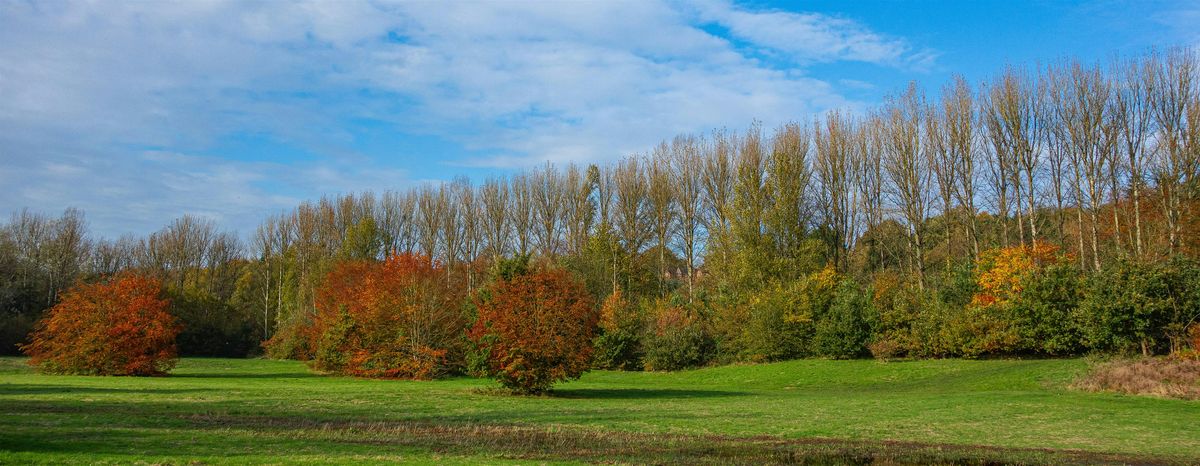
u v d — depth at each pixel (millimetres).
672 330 55312
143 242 91812
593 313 34500
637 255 71125
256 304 86250
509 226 74938
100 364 42094
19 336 66062
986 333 44781
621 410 25172
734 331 54250
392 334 46625
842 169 63875
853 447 17969
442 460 14477
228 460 13617
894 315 49281
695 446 17844
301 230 83500
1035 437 19656
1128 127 46719
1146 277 38188
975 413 24797
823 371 46281
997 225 60000
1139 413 24891
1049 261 47094
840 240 63688
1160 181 45625
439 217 77312
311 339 54375
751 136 61938
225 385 33875
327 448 16031
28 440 15383
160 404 23625
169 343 45906
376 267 52531
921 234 57156
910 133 57156
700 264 68000
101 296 43438
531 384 31078
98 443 15461
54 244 78250
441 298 47781
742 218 59031
